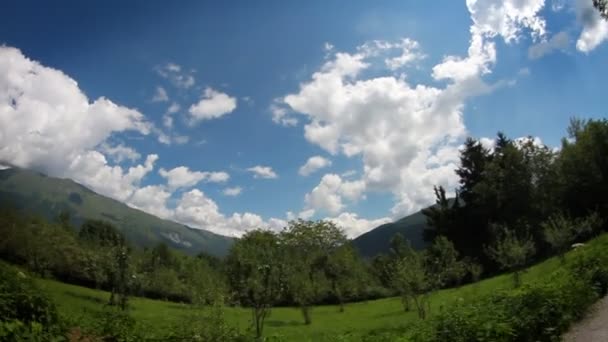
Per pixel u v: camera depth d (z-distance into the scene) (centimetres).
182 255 9906
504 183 7088
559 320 1354
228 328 1301
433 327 1171
